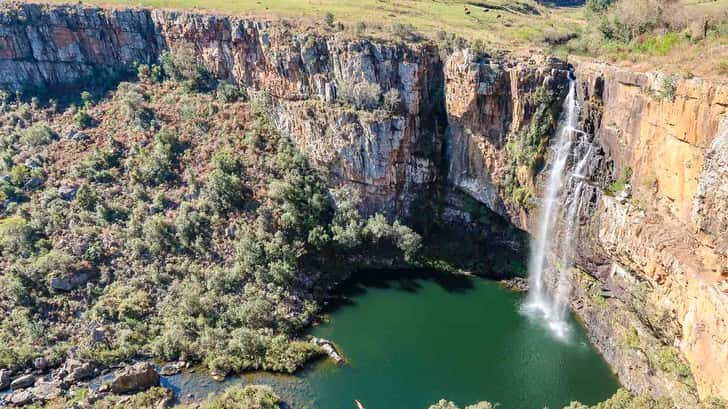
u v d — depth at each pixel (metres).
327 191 87.69
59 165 86.94
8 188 81.19
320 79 86.19
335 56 84.50
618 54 70.31
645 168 58.47
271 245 77.56
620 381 60.19
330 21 89.50
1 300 67.31
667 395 52.06
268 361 63.12
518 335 69.00
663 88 53.84
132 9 101.81
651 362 55.62
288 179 85.12
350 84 83.56
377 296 77.69
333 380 61.38
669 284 52.94
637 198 59.31
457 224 88.12
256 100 95.94
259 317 69.38
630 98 60.59
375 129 81.69
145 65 103.31
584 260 68.38
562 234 71.69
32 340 64.06
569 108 71.50
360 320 72.44
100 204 79.81
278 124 93.25
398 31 86.62
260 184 85.12
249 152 88.69
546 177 74.19
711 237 47.34
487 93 76.44
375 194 87.06
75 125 94.94
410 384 60.72
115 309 68.31
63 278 69.69
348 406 57.53
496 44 83.69
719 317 44.94
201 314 69.25
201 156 88.19
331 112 84.56
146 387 59.44
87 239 75.25
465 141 83.06
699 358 48.34
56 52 103.12
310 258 81.31
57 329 65.81
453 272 83.06
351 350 66.44
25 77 103.06
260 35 90.12
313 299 75.88
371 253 85.19
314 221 82.38
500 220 83.12
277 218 81.31
